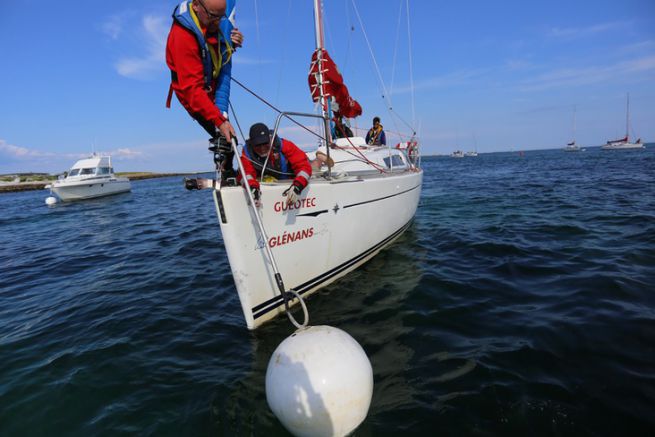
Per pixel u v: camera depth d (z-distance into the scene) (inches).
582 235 219.8
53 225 454.0
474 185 583.8
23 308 164.4
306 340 76.9
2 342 129.0
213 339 122.1
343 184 153.0
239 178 115.1
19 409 91.7
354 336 117.6
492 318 122.9
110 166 922.7
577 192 414.6
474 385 89.4
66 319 146.3
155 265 218.1
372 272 173.6
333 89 222.7
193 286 174.7
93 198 832.3
